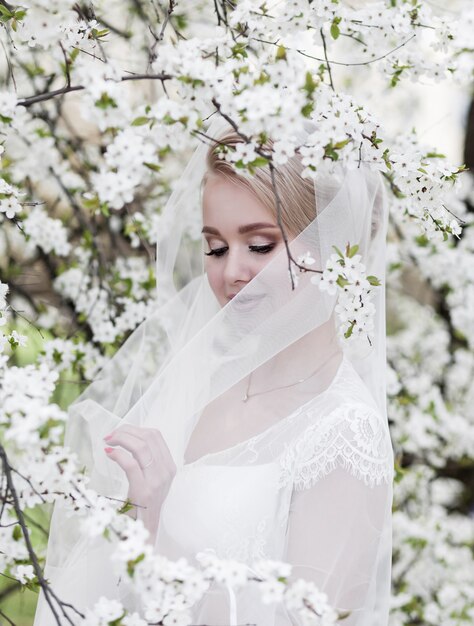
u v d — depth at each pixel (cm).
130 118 118
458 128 355
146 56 259
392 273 282
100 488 161
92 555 151
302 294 151
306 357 156
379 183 168
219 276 158
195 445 158
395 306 348
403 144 170
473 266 271
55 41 127
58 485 120
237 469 146
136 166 117
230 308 153
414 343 326
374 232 171
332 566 135
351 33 161
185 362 161
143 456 141
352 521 137
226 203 153
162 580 113
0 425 116
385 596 151
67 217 276
